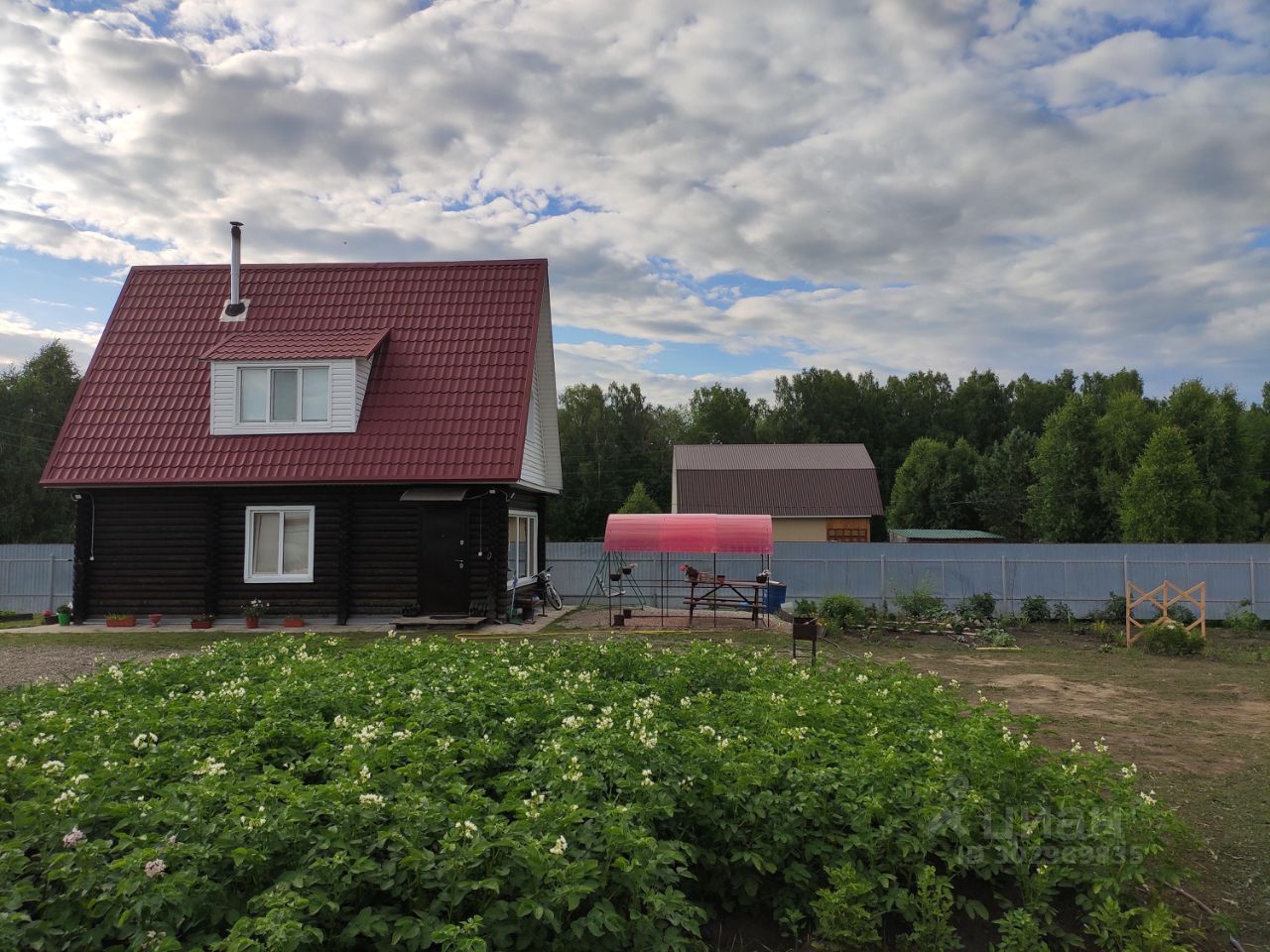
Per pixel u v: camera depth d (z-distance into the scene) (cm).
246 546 1872
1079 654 1652
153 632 1773
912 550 2494
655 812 472
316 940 369
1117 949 466
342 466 1822
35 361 5253
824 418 7075
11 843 421
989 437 7125
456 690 760
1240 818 688
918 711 755
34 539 4688
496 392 1919
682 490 4000
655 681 858
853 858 499
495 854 412
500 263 2150
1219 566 2377
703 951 453
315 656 1012
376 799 432
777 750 581
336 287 2130
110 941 388
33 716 689
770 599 2106
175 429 1902
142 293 2141
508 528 1994
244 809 426
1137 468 3309
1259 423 5344
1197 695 1198
